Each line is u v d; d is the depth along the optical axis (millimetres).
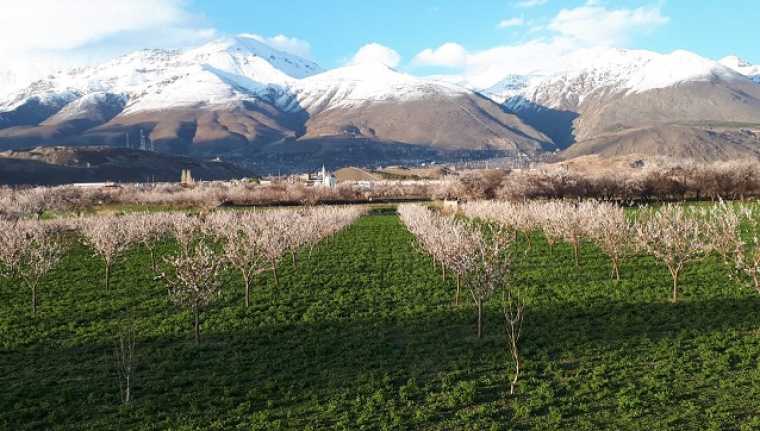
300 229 40719
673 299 26891
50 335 24719
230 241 30922
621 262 36750
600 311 25625
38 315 28078
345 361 20500
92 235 43438
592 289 29922
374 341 22703
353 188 115500
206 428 15664
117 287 34625
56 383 19047
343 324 25312
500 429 14875
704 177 90562
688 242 27328
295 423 15812
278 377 19109
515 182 88688
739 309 24641
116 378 19359
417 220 48500
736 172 90562
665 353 19750
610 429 14625
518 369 18578
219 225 53656
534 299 28312
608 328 22984
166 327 25406
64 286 35125
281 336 23844
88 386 18625
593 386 17172
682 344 20641
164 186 137375
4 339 24172
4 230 38156
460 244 25469
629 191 90062
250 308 28453
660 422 14828
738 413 15078
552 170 95062
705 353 19359
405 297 30125
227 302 30000
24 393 18219
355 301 29609
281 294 31469
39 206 83688
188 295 23281
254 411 16688
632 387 16906
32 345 23375
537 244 47031
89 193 105562
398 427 15289
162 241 56719
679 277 31703
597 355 19953
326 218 53062
